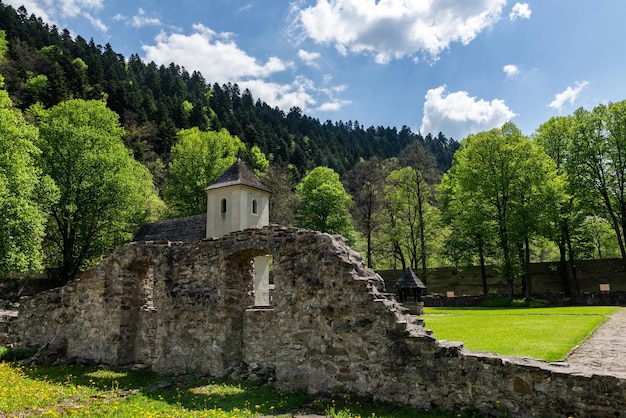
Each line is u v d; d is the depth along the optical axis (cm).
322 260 951
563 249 3797
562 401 648
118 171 3100
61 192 2788
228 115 9850
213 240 1193
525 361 711
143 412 754
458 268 4422
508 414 687
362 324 866
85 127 3075
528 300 3173
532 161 3309
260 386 1000
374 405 800
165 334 1228
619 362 920
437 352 772
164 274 1266
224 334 1123
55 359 1452
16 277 3425
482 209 3538
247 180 3222
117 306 1364
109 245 3250
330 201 5041
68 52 8925
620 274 3656
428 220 4647
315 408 802
